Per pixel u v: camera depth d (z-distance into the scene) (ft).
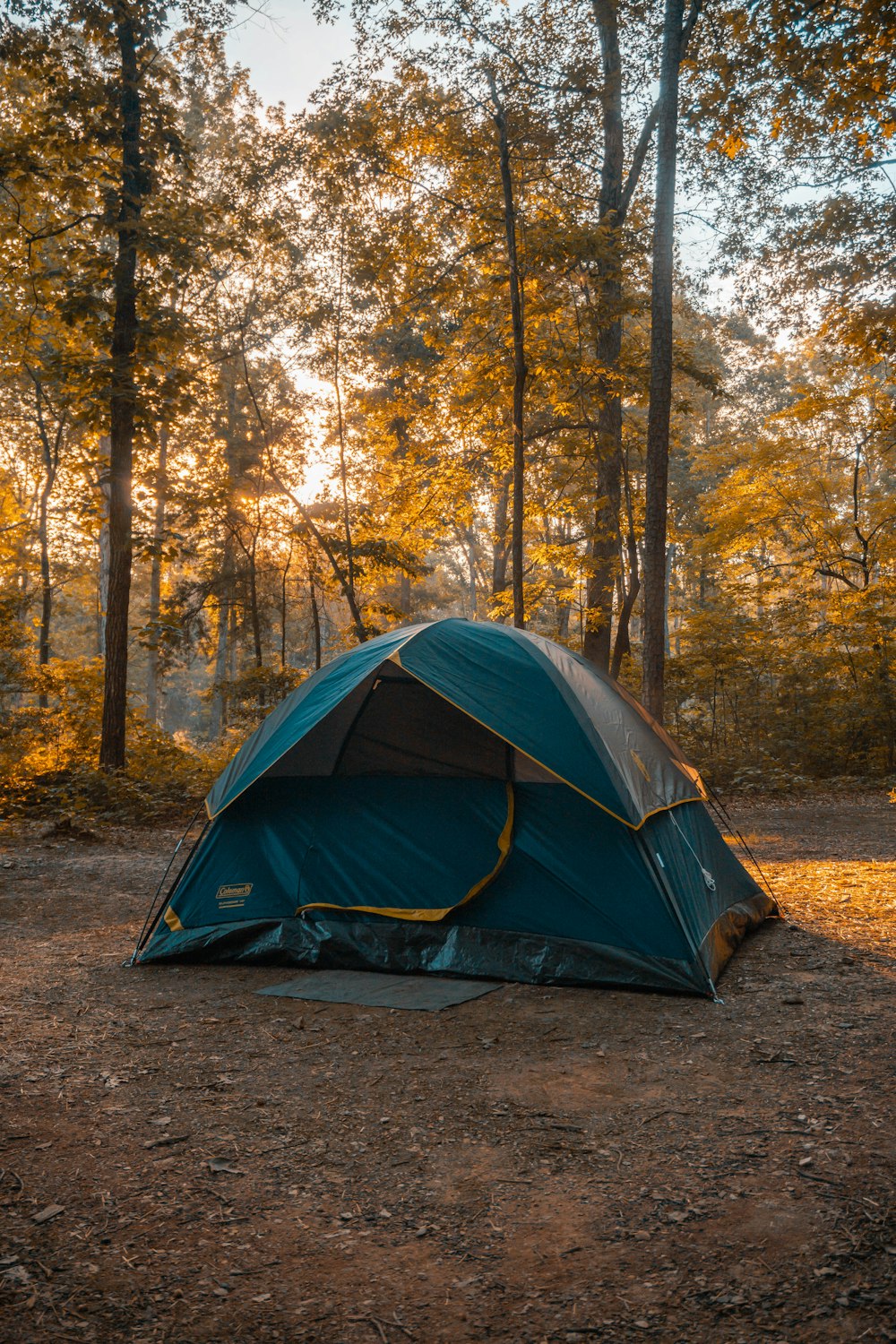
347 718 21.40
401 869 20.16
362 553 66.54
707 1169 10.67
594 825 19.24
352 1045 15.12
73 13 45.91
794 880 28.89
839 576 71.36
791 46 34.40
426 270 52.65
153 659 110.73
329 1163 11.03
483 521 122.83
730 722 64.13
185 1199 10.16
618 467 58.39
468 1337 7.81
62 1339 7.73
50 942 22.38
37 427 83.51
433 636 21.07
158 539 50.93
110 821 44.57
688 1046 14.82
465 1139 11.66
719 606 72.64
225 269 65.67
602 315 48.21
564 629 88.12
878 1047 14.39
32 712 59.62
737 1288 8.38
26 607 69.82
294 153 52.75
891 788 54.24
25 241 50.06
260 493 73.67
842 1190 10.02
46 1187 10.38
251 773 20.33
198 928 20.58
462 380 53.36
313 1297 8.39
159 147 49.37
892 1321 7.80
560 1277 8.66
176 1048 14.96
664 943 17.92
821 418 70.28
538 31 46.75
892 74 34.83
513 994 17.87
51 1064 14.16
